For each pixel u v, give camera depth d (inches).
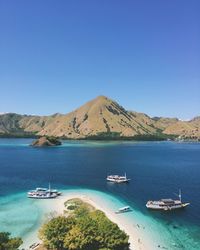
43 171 7544.3
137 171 7672.2
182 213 3850.9
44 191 4709.6
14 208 3991.1
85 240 2443.4
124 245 2536.9
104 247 2471.7
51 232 2564.0
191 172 7495.1
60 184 5777.6
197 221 3535.9
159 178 6555.1
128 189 5354.3
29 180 6205.7
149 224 3410.4
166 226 3356.3
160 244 2866.6
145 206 4168.3
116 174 7096.5
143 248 2773.1
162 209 3956.7
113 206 4109.3
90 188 5403.5
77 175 6919.3
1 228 3257.9
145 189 5369.1
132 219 3575.3
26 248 2751.0
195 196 4822.8
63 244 2512.3
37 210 3890.3
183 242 2920.8
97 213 3100.4
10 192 4977.9
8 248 2305.6
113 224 2610.7
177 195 4889.3
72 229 2519.7
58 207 4018.2
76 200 4328.3
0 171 7524.6
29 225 3346.5
